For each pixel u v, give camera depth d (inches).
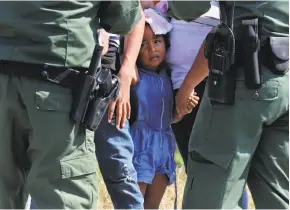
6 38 304.7
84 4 303.7
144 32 426.6
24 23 298.4
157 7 438.6
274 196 345.7
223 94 330.6
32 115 305.3
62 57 300.4
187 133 452.8
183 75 435.2
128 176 393.7
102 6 320.2
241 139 331.9
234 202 347.3
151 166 423.2
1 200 326.3
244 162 337.4
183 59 431.8
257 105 327.3
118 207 395.2
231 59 326.6
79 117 306.7
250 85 325.4
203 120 344.5
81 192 316.5
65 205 309.7
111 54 390.9
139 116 422.9
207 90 343.0
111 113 378.6
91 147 320.8
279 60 325.4
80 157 314.5
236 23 330.3
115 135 395.9
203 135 343.9
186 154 458.6
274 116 331.3
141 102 423.2
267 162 344.5
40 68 301.1
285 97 330.0
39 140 306.7
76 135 310.8
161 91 430.9
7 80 308.5
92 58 310.8
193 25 428.1
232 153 332.2
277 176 345.1
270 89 326.0
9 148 319.6
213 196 343.0
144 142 423.2
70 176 310.2
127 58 388.5
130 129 423.2
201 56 370.9
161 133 430.3
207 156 340.8
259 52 327.6
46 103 301.7
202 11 333.7
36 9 296.0
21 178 330.3
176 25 431.5
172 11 344.8
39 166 309.7
